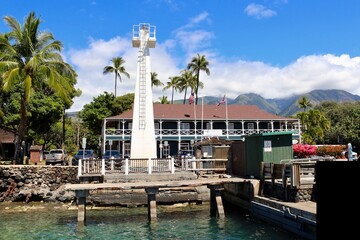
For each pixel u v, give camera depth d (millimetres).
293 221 13977
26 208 21703
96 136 58844
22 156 31812
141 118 28219
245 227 15992
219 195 18828
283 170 15992
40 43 30016
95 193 21938
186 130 48438
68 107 49562
